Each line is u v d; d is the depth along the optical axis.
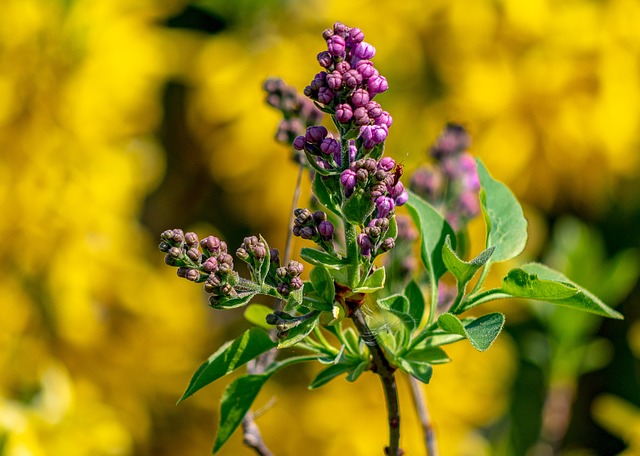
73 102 1.50
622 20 1.50
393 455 0.87
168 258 0.82
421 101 1.58
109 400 1.59
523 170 1.55
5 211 1.49
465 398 1.54
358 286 0.83
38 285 1.53
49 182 1.50
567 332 1.17
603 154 1.56
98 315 1.56
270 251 0.83
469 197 1.02
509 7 1.48
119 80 1.52
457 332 0.84
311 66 1.61
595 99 1.52
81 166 1.52
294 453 1.61
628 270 1.21
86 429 1.44
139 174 1.59
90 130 1.52
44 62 1.48
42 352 1.51
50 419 1.41
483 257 0.85
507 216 0.90
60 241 1.52
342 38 0.82
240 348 0.86
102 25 1.50
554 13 1.51
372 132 0.82
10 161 1.48
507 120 1.53
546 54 1.52
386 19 1.58
